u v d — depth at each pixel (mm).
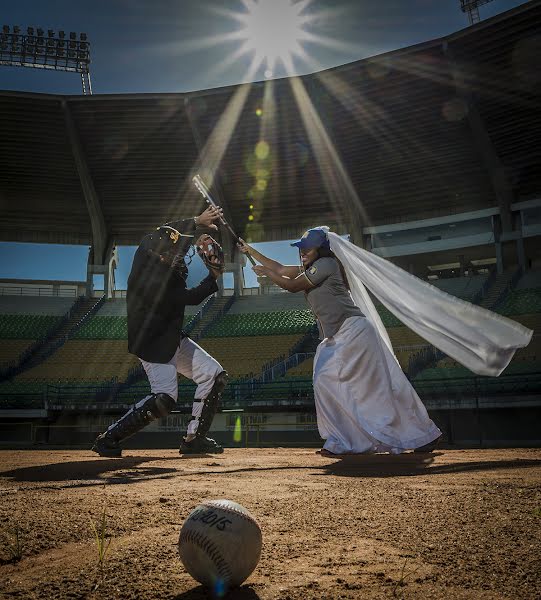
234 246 40812
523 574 2215
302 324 36281
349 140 35000
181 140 36188
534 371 25375
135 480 5434
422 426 7547
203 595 2000
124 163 37062
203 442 9711
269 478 5445
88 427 30219
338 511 3574
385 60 31031
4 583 2154
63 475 6027
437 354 29734
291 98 33906
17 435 30281
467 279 36750
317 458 8258
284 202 38750
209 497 4164
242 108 34594
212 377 9492
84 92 41844
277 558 2490
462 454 8117
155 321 8758
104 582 2156
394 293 6891
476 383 24109
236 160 37000
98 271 40156
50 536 2904
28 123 34562
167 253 8727
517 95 30531
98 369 33844
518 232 34906
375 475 5578
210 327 37562
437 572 2256
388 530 3025
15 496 4297
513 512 3465
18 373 33406
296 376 30312
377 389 7254
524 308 31594
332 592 2018
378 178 36344
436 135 33469
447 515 3395
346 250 7391
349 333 7277
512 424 24391
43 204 39125
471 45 29484
